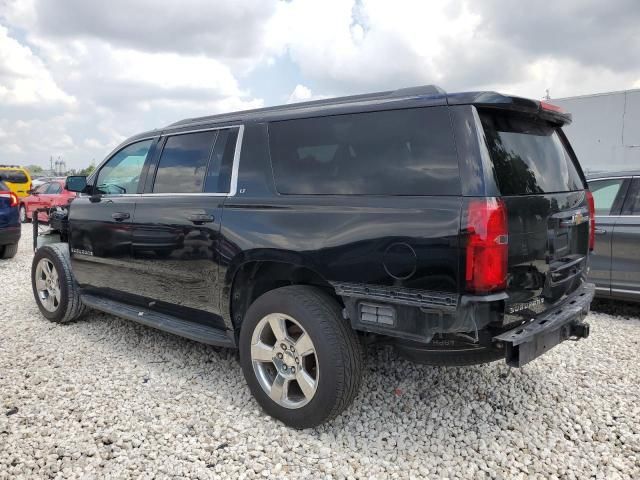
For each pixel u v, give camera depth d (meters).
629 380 3.95
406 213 2.73
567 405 3.55
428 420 3.35
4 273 8.23
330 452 2.96
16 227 9.35
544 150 3.24
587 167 13.86
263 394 3.30
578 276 3.50
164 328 4.04
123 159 4.73
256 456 2.93
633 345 4.71
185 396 3.65
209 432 3.18
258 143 3.55
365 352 4.23
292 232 3.15
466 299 2.54
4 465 2.84
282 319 3.18
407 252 2.70
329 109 3.25
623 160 13.23
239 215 3.46
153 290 4.23
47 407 3.48
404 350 2.97
